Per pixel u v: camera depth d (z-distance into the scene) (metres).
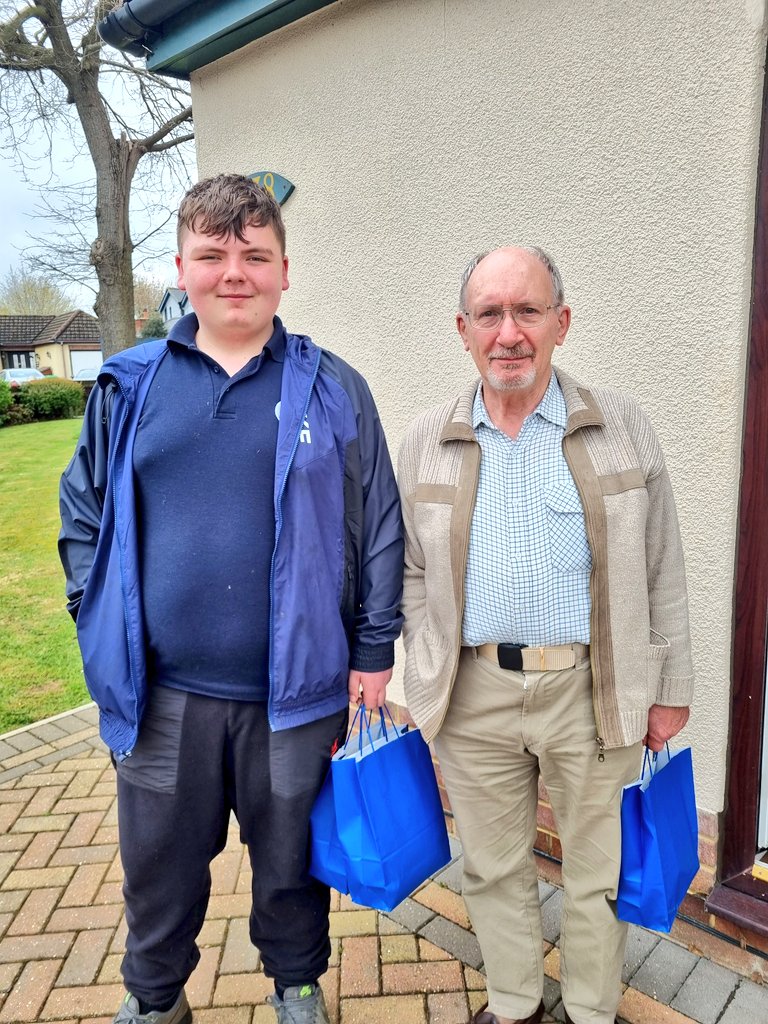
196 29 2.83
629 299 2.05
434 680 1.68
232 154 3.15
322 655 1.58
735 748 2.03
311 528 1.54
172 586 1.53
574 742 1.61
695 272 1.92
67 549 1.68
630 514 1.49
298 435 1.54
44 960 2.21
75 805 3.00
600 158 2.05
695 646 2.06
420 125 2.47
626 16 1.93
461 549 1.58
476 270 1.52
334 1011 1.97
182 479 1.53
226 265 1.49
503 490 1.57
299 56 2.79
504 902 1.81
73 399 20.55
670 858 1.60
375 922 2.28
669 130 1.90
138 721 1.57
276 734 1.61
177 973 1.77
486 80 2.26
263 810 1.65
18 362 40.41
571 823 1.68
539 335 1.48
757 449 1.90
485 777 1.72
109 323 8.52
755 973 2.02
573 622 1.55
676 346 1.98
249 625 1.54
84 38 7.55
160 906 1.68
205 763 1.61
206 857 1.71
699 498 2.00
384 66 2.52
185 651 1.55
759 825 2.05
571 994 1.76
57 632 5.30
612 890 1.64
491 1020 1.82
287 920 1.76
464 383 2.52
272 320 1.63
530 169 2.21
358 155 2.67
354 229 2.75
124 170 8.25
